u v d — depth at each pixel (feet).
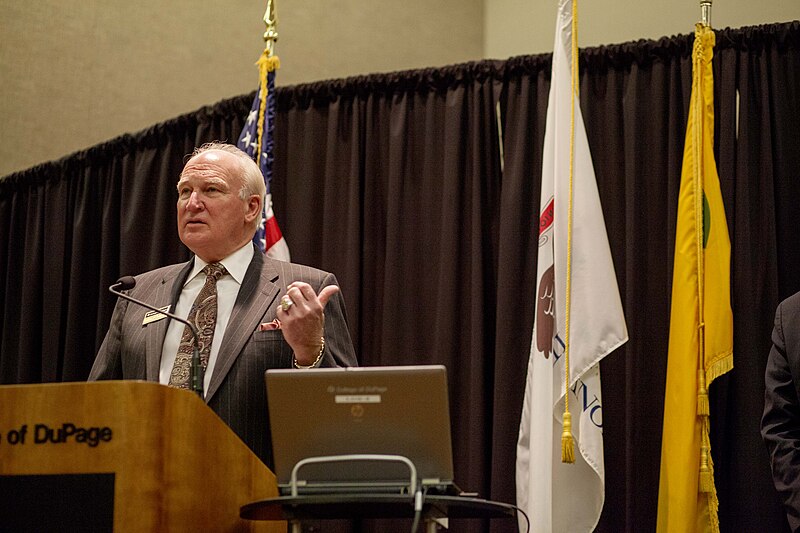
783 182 12.81
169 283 9.27
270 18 14.16
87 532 6.10
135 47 18.86
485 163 14.52
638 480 12.57
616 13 16.90
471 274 14.16
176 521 6.28
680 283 11.87
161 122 17.62
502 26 18.66
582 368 11.73
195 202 9.13
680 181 12.80
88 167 17.28
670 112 13.47
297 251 15.10
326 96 15.56
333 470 6.55
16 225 18.07
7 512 6.21
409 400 6.48
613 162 13.70
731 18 15.87
